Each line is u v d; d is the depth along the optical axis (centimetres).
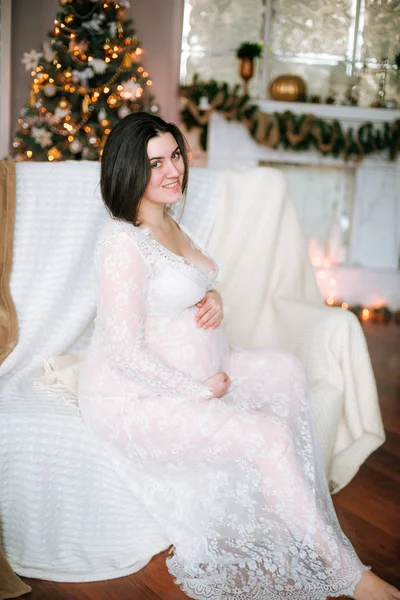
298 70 587
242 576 201
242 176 291
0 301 244
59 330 253
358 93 588
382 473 284
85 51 491
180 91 567
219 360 220
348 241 589
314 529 196
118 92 500
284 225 297
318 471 218
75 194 257
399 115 557
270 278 294
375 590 192
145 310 205
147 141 199
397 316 565
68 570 209
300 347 267
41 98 502
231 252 289
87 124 501
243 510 202
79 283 257
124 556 216
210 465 204
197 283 210
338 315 261
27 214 251
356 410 261
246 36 582
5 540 211
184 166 212
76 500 211
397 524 244
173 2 574
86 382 215
